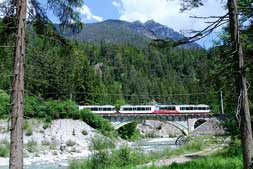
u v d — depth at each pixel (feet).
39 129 197.57
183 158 90.53
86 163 86.69
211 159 70.90
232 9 38.34
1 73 39.60
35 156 159.02
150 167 70.38
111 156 86.58
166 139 345.51
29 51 40.81
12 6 39.50
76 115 230.27
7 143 155.84
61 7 40.68
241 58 38.47
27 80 41.39
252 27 40.50
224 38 46.57
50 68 42.09
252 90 54.85
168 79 606.14
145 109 291.17
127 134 307.99
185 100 440.86
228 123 81.05
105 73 600.39
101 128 242.78
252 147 38.60
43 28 41.01
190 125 294.66
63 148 183.83
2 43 40.22
